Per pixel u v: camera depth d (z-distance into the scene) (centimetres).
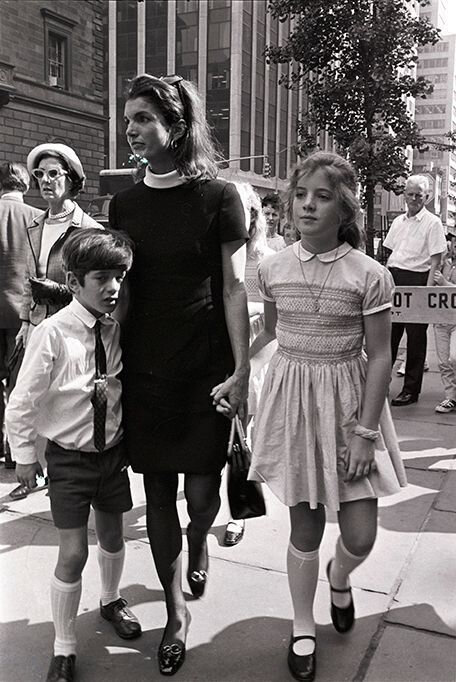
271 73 5656
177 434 234
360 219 223
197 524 257
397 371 716
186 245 228
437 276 594
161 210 232
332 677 225
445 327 571
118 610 257
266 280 234
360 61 1066
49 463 232
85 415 226
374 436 216
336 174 210
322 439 219
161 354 231
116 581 258
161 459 235
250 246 347
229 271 237
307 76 1165
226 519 356
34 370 221
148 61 5303
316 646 241
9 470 434
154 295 232
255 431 236
